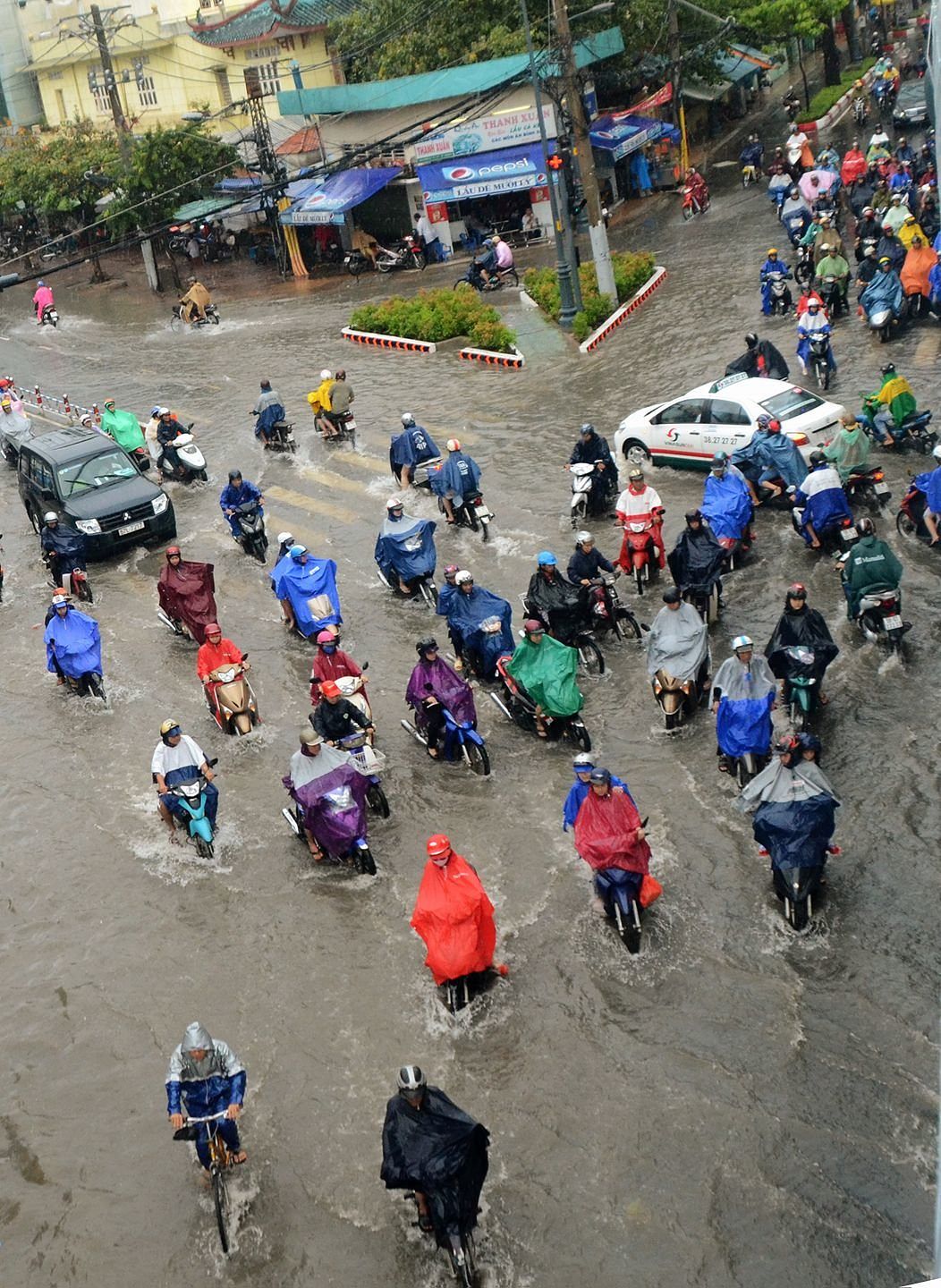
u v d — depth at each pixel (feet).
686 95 162.20
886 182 113.09
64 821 49.03
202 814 44.55
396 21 149.79
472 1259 28.60
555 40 102.27
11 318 155.12
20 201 186.29
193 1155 33.50
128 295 157.58
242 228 168.76
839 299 90.02
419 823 45.32
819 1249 28.71
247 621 63.36
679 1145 31.55
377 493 76.74
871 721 46.68
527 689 47.75
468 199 143.95
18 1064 37.40
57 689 59.62
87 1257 31.09
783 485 63.36
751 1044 34.09
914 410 67.15
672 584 59.82
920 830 40.98
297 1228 31.04
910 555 57.41
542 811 44.88
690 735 47.88
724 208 137.28
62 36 191.31
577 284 105.50
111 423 88.74
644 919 39.01
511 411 87.35
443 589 53.31
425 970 38.50
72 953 41.70
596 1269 28.96
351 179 142.92
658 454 72.13
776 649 46.32
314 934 40.68
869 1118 31.58
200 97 188.85
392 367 103.81
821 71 201.36
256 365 111.86
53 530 68.13
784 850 37.22
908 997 34.83
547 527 67.67
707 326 97.76
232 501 69.67
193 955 40.63
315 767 42.96
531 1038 35.35
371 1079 34.88
